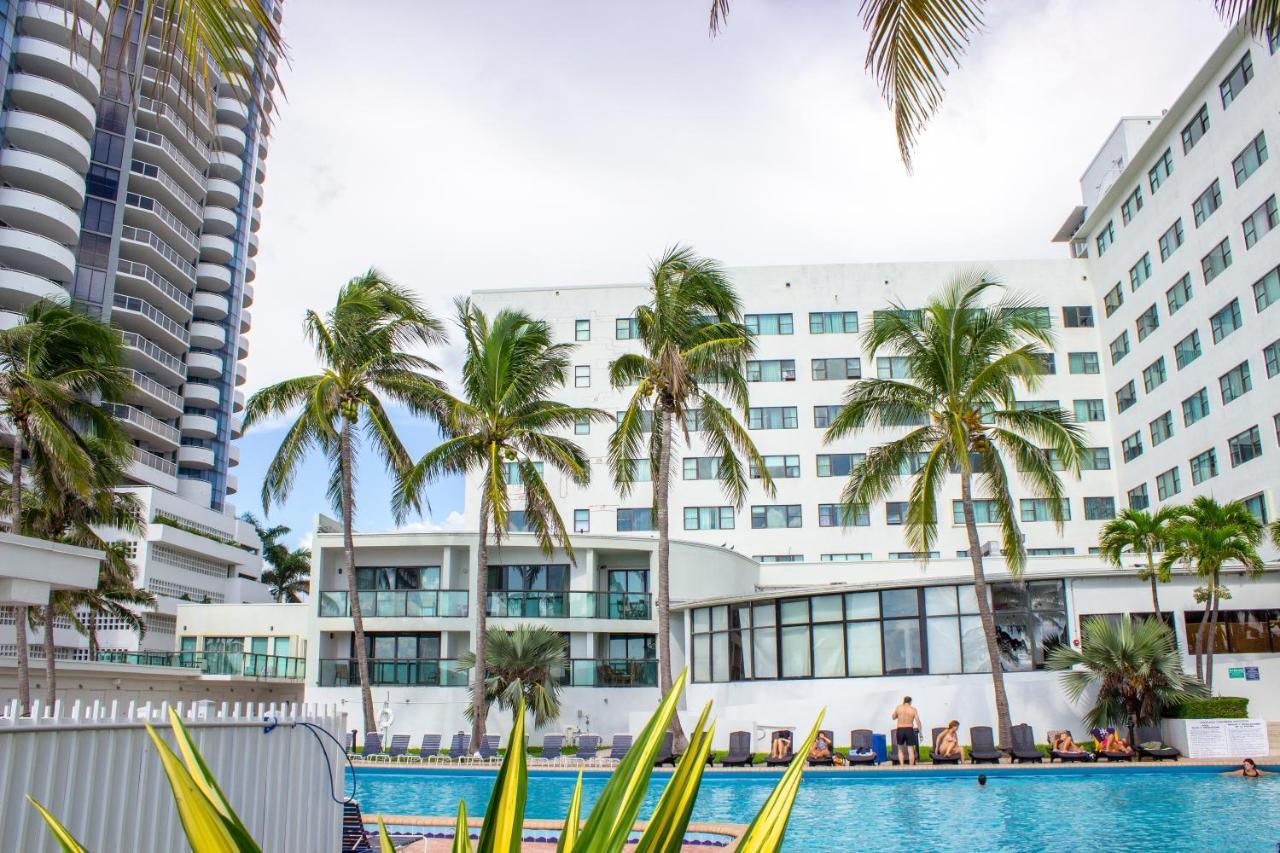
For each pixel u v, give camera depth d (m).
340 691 33.25
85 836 5.51
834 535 48.09
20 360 24.95
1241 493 36.91
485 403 28.28
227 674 35.38
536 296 51.91
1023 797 17.28
